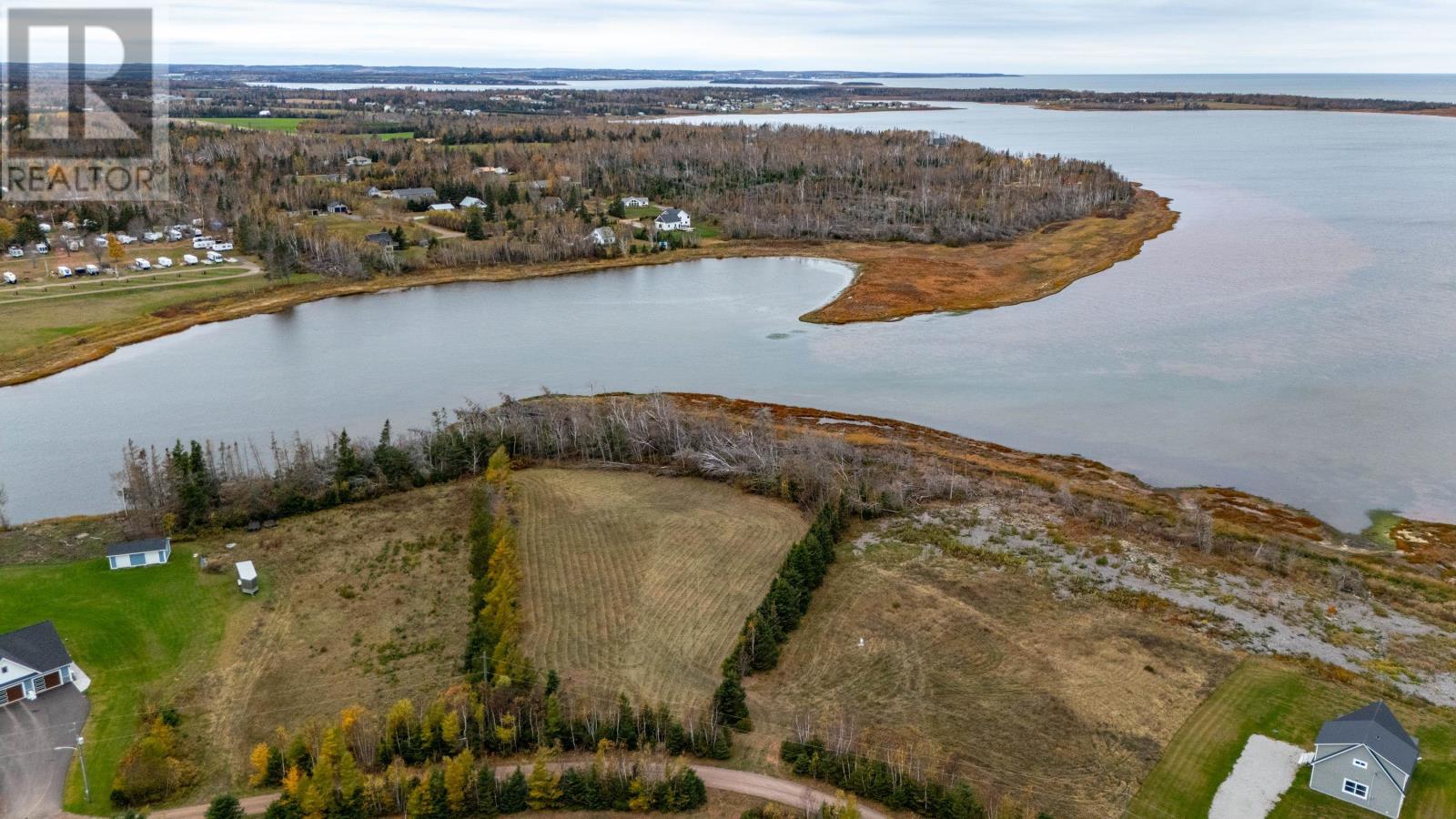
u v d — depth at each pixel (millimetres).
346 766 49938
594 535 80750
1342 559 77000
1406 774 49656
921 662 64062
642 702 59625
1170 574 74875
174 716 56469
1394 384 113812
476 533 75625
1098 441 100125
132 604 68750
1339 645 66000
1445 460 94125
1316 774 52375
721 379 120938
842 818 47531
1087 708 59375
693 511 85125
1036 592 72250
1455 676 62594
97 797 50938
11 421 107812
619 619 68938
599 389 118062
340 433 103062
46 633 60906
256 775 52406
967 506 86188
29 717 57000
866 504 84188
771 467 89500
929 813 50562
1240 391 112750
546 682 61000
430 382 120875
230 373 124688
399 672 62344
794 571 70125
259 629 66938
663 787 50812
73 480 93000
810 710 59219
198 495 81000
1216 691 60969
